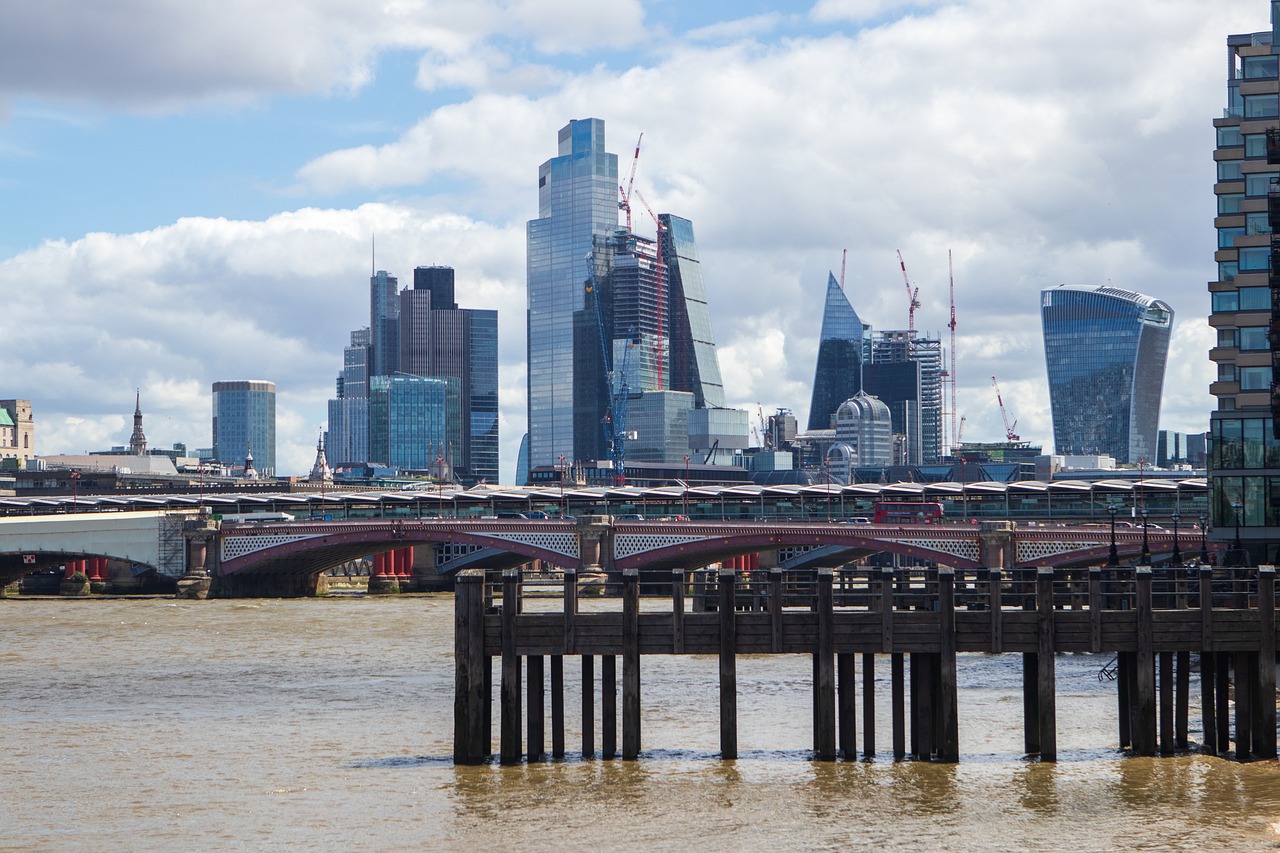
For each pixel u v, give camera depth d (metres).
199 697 103.94
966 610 66.94
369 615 189.38
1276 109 141.88
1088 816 59.97
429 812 62.50
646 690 101.56
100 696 105.19
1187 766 66.88
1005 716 85.94
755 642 66.12
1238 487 131.38
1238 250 139.00
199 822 63.31
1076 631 65.56
